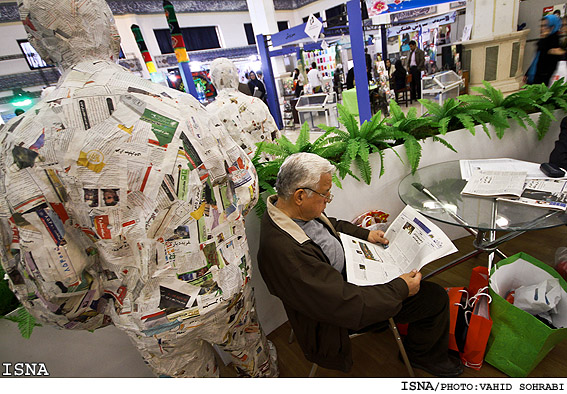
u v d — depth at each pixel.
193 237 0.63
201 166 0.62
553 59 2.95
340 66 5.91
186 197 0.60
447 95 3.88
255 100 1.94
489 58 3.82
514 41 3.58
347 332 0.94
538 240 1.79
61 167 0.52
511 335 1.02
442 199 1.26
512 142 1.91
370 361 1.28
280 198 0.97
